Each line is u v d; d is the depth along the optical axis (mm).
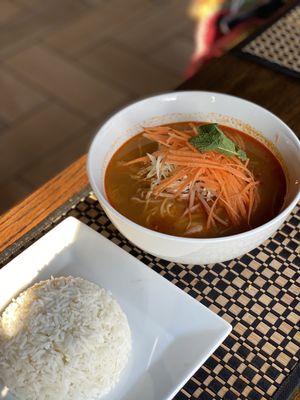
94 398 262
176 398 266
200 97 344
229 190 298
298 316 300
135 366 276
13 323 272
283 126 322
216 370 276
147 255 330
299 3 509
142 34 958
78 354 257
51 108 827
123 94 850
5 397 262
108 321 271
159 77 878
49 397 256
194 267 323
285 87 420
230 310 302
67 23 985
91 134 790
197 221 299
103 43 941
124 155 336
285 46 460
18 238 335
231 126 348
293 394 276
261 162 331
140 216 306
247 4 958
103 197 282
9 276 306
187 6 1016
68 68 892
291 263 324
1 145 778
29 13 1007
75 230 325
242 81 426
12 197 715
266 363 279
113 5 1024
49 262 316
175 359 274
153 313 294
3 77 876
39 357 256
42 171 744
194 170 298
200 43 935
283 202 308
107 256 316
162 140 327
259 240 284
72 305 274
